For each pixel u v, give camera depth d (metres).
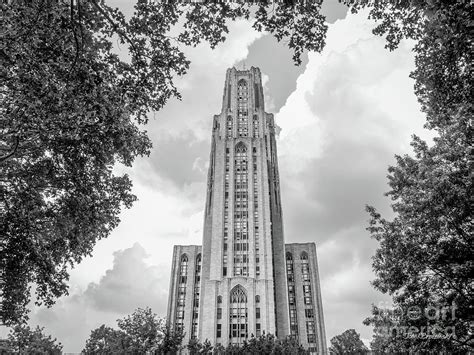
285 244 119.25
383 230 22.42
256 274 98.75
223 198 110.00
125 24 14.68
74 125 17.16
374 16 16.97
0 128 18.23
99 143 18.98
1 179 21.23
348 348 94.25
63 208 22.53
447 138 20.09
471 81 16.19
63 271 25.22
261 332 90.06
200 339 89.88
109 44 14.98
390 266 21.34
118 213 24.84
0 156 19.12
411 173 22.52
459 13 11.66
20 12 13.95
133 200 24.95
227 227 106.06
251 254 101.06
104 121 17.08
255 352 62.91
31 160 20.97
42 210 22.83
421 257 19.92
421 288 20.92
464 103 17.41
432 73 17.56
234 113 127.00
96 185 22.86
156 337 55.81
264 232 104.69
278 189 119.88
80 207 22.39
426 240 19.98
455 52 14.52
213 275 98.38
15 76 15.37
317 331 104.25
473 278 19.12
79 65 14.88
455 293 19.73
